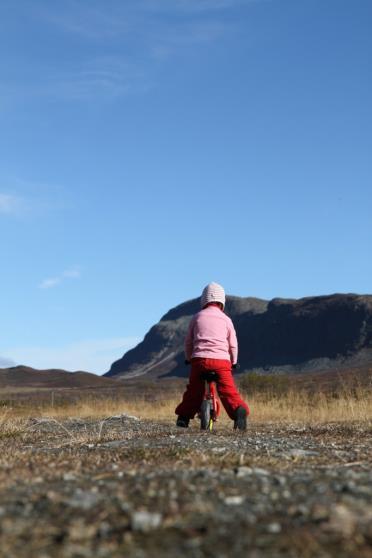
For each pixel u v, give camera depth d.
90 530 3.59
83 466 6.21
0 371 120.00
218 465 6.05
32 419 17.34
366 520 3.65
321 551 3.23
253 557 3.18
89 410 22.42
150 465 6.18
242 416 10.88
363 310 169.12
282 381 34.53
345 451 8.05
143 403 23.14
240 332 194.62
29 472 5.67
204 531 3.57
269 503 4.15
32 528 3.66
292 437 10.20
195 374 10.91
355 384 22.03
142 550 3.32
